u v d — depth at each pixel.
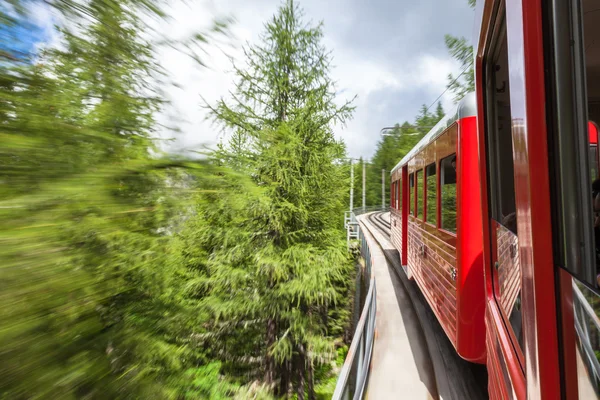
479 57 2.19
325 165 8.95
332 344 9.70
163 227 1.81
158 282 2.00
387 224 25.86
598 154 2.08
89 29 1.51
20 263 1.03
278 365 9.31
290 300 8.03
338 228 9.40
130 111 1.62
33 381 1.10
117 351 1.63
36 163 1.21
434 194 4.90
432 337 5.22
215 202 2.04
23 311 1.04
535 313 1.02
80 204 1.25
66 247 1.21
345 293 10.29
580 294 0.88
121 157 1.54
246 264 7.68
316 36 9.38
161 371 1.99
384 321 5.95
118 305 1.74
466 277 3.47
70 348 1.26
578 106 0.97
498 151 2.08
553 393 0.95
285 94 9.12
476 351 3.43
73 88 1.47
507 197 1.97
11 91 1.28
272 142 7.05
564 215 0.97
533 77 1.05
